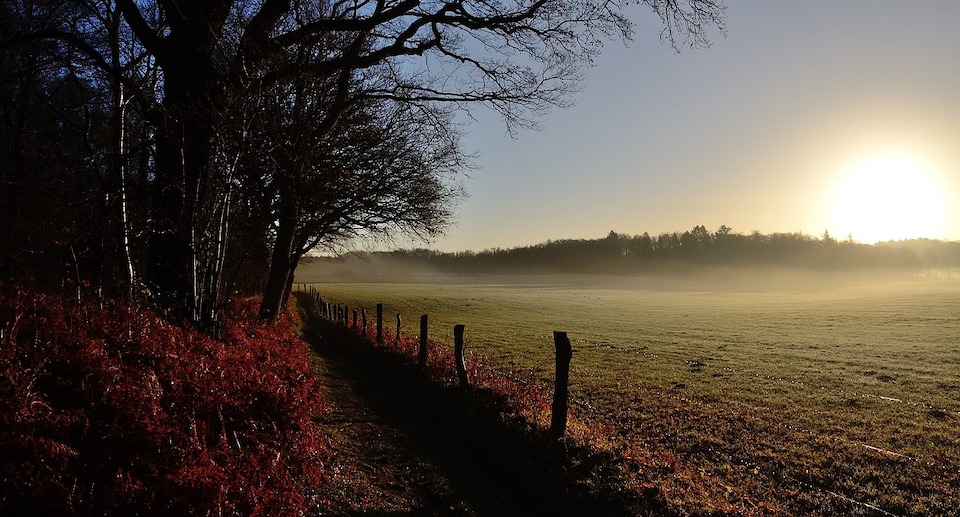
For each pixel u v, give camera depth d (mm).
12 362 5477
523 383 15031
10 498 4223
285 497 5438
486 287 116562
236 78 10867
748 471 9680
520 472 8008
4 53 12922
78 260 9727
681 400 15500
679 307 62938
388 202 20344
